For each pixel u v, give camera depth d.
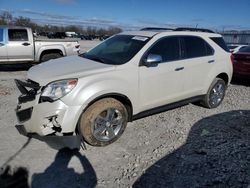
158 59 4.23
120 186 3.04
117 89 3.88
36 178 3.09
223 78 6.09
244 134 4.57
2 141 3.90
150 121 5.02
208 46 5.54
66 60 4.55
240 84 9.22
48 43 10.38
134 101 4.20
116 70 3.97
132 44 4.54
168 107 4.91
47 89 3.49
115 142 4.09
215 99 5.95
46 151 3.69
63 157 3.57
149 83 4.36
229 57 6.04
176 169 3.40
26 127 3.65
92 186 3.02
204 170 3.39
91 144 3.85
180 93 5.00
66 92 3.48
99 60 4.34
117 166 3.44
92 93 3.60
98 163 3.48
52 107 3.43
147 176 3.24
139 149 3.91
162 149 3.93
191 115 5.46
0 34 9.51
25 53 9.95
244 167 3.47
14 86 7.34
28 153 3.61
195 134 4.52
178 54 4.88
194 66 5.11
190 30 5.55
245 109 6.09
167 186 3.06
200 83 5.40
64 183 3.04
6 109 5.30
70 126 3.52
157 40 4.57
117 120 4.04
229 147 4.03
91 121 3.71
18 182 2.99
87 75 3.71
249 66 8.36
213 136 4.44
